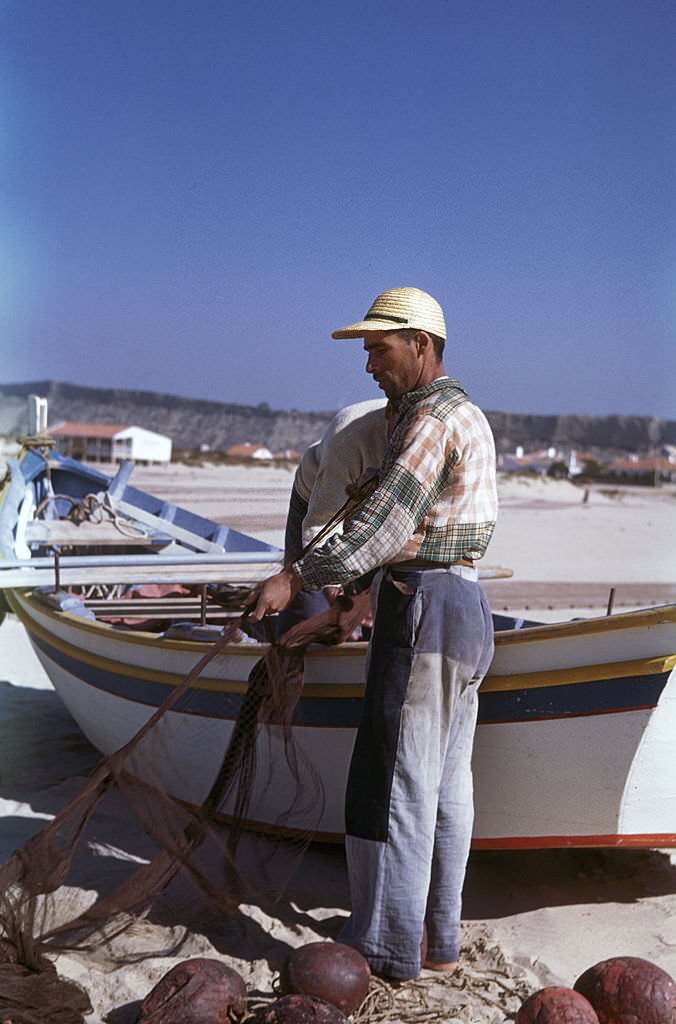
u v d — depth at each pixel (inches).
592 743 146.8
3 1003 127.6
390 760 138.2
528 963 144.1
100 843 171.8
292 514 201.0
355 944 139.3
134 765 155.3
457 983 139.0
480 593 142.6
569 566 746.2
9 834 188.9
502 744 153.5
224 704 171.6
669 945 150.1
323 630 166.4
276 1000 121.1
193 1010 118.2
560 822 153.8
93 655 212.1
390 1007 131.6
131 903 148.0
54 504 362.6
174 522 338.0
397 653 138.6
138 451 3034.0
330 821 170.6
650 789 147.4
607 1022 120.6
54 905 145.1
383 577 141.9
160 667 189.8
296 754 165.2
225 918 153.5
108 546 322.0
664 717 143.0
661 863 179.8
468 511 138.6
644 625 138.6
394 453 139.4
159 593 293.9
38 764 233.6
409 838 137.9
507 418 5477.4
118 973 138.8
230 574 236.7
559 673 146.6
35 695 298.0
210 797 160.7
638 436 5364.2
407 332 141.9
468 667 138.6
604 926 156.3
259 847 161.5
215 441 5108.3
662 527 1251.8
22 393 5506.9
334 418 184.2
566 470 3602.4
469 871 177.2
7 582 233.6
